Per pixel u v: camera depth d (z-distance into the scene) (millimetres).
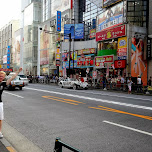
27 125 5906
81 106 9414
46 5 52062
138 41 24047
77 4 40562
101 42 28938
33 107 9164
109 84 22828
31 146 4211
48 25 47406
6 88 19484
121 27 24375
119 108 8922
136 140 4484
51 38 45844
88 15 37562
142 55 24359
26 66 61469
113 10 26891
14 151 3686
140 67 24031
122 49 24453
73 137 4715
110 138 4625
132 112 7957
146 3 25688
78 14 40562
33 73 56719
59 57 39000
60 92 17078
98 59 27438
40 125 5887
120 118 6793
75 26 37281
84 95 14727
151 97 14523
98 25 30328
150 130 5305
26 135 4953
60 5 44562
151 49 23609
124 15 25062
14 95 14438
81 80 24609
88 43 33750
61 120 6496
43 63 49312
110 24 27297
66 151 3918
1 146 3904
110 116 7117
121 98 13234
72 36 37562
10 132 5219
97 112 7887
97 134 4938
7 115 7387
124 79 22703
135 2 25578
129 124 5957
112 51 26578
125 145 4168
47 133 5082
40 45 51250
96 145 4176
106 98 12961
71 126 5723
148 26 25266
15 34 72500
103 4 30109
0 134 4555
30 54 58594
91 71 31109
